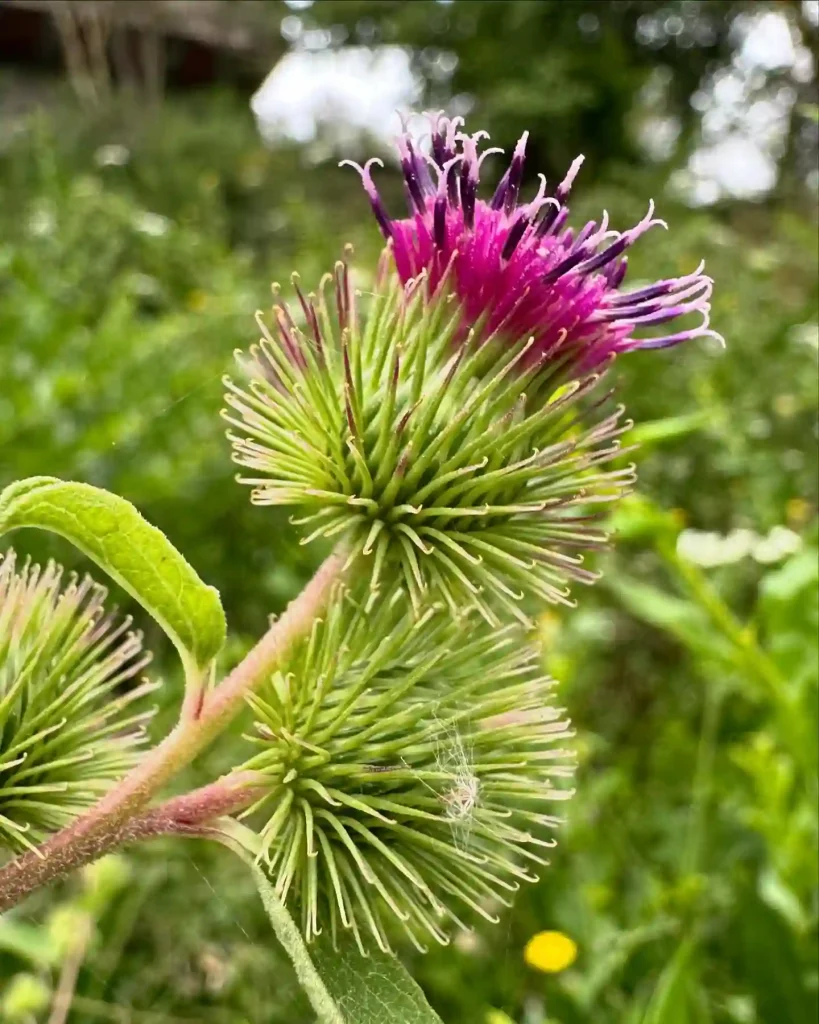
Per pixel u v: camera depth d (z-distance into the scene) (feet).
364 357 0.22
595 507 0.25
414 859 0.21
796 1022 0.39
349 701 0.21
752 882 0.46
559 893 0.45
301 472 0.22
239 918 0.43
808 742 0.43
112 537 0.19
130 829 0.20
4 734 0.21
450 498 0.21
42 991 0.33
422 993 0.20
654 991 0.40
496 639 0.23
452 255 0.21
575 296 0.22
